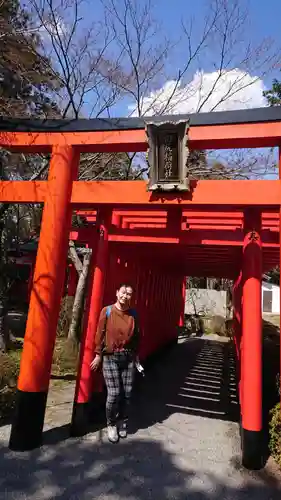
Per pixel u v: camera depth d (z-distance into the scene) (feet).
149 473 9.29
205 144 10.90
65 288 41.45
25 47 18.80
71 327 24.12
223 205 10.57
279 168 10.53
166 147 10.56
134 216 17.12
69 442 10.86
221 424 13.61
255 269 10.84
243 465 9.98
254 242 11.00
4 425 11.84
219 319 48.57
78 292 25.00
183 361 26.81
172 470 9.53
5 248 27.25
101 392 13.28
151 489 8.52
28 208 31.27
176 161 10.54
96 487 8.45
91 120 11.51
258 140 10.45
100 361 11.57
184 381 20.40
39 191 11.52
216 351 33.14
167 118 10.94
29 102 21.67
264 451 10.98
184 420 13.79
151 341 24.85
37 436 10.43
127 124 11.23
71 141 11.60
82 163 23.90
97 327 11.94
